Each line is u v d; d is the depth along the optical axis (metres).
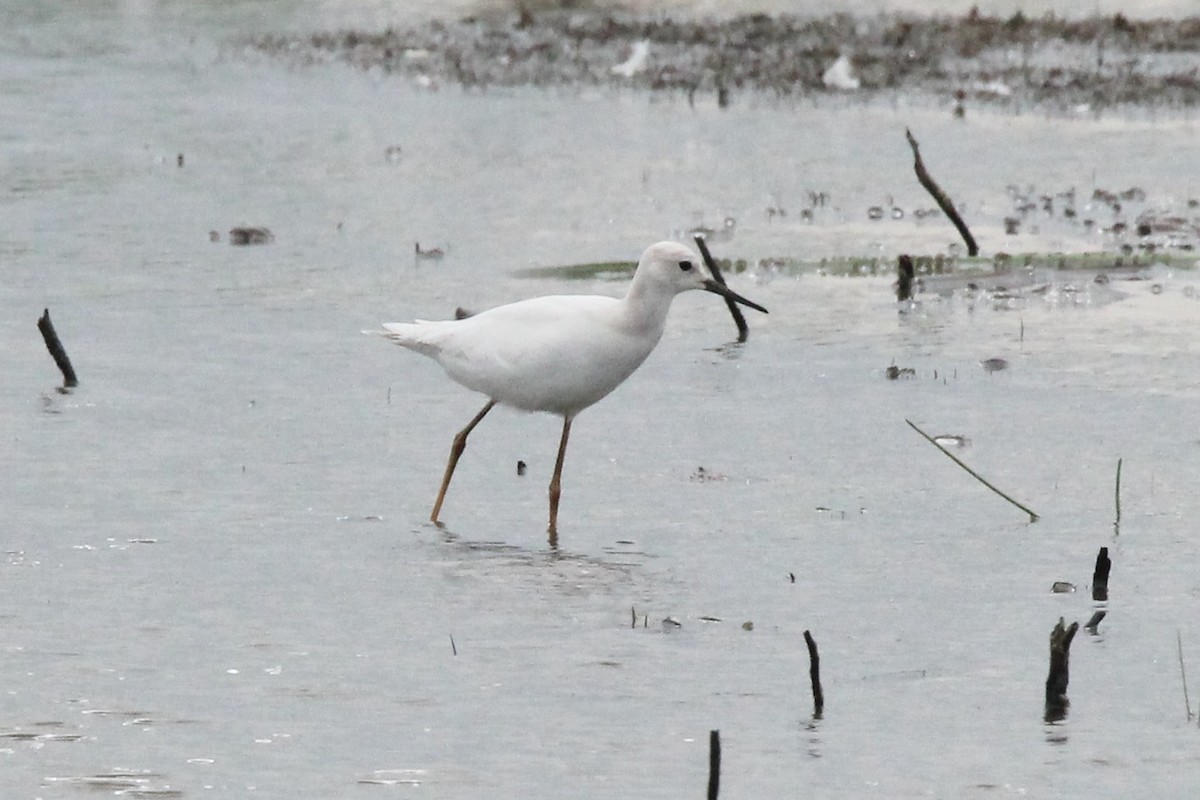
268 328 18.03
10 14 40.72
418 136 28.53
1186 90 29.55
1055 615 10.84
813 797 8.60
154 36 38.41
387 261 20.88
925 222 22.34
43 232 22.44
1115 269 19.70
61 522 12.58
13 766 8.97
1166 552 11.81
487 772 8.89
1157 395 15.28
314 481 13.50
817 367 16.47
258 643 10.51
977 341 17.20
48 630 10.70
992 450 13.98
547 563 11.81
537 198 24.19
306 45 37.16
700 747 9.14
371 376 16.34
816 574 11.55
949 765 8.92
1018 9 35.12
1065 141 26.80
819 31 35.16
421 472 13.72
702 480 13.45
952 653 10.30
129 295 19.42
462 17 39.56
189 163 26.73
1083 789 8.66
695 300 19.30
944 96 30.11
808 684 9.91
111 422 14.96
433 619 10.88
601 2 39.28
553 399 12.52
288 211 23.62
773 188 24.45
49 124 29.59
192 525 12.53
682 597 11.19
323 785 8.76
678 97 31.17
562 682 9.95
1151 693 9.73
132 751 9.13
